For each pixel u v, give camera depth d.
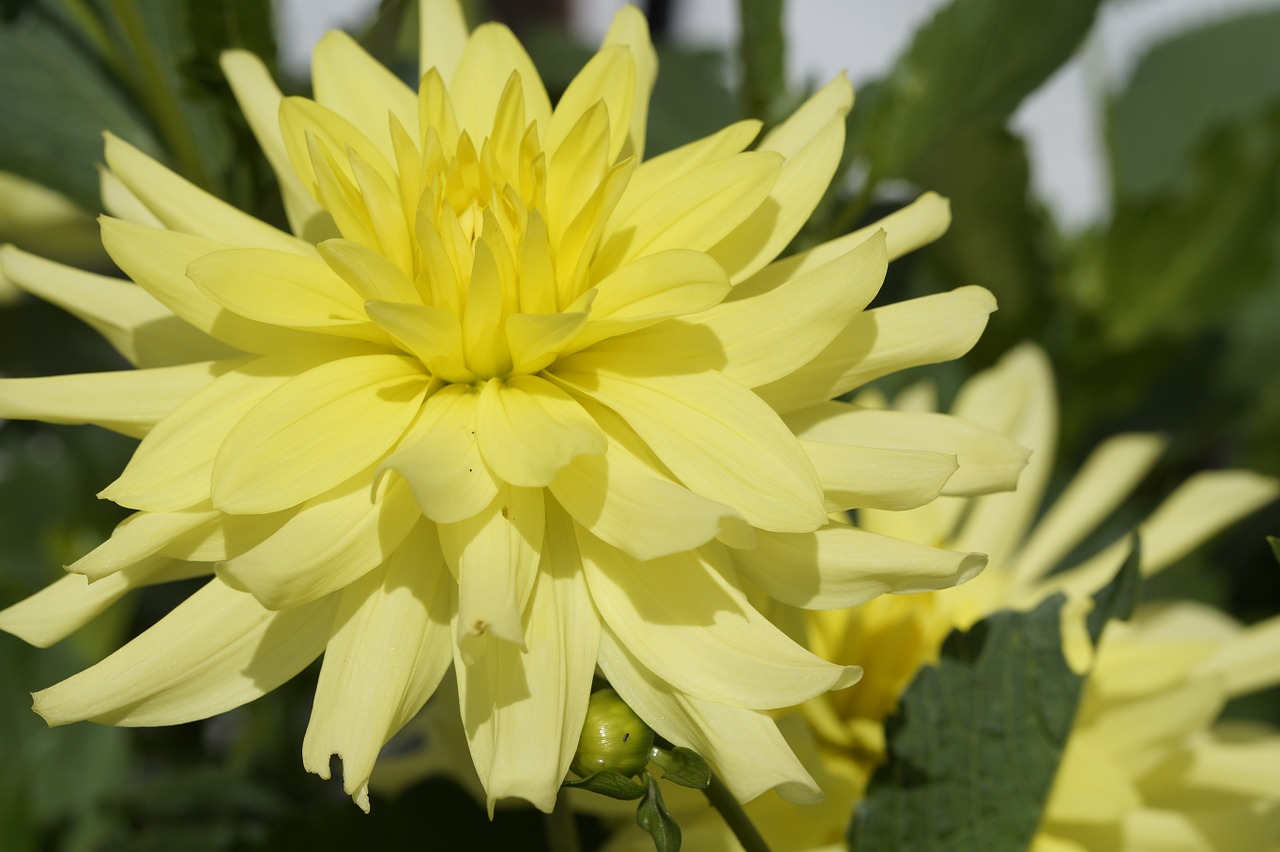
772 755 0.43
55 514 0.69
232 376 0.44
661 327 0.45
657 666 0.43
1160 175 0.94
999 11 0.55
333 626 0.43
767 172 0.44
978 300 0.45
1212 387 0.78
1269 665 0.55
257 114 0.48
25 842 0.56
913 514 0.58
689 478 0.43
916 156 0.57
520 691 0.42
